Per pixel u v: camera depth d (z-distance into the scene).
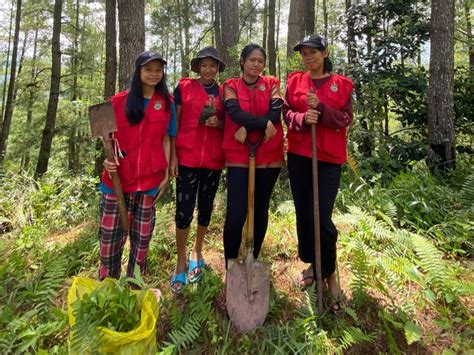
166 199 5.15
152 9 18.31
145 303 2.00
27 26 17.78
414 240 2.99
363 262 2.72
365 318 2.54
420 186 4.36
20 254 3.40
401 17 6.86
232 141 2.61
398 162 5.62
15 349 2.20
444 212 4.04
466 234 3.44
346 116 2.49
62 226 4.68
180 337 2.23
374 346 2.35
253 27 18.23
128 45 5.64
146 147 2.50
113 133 2.42
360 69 6.41
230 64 6.90
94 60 16.95
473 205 3.89
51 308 2.54
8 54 21.03
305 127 2.46
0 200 4.88
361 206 4.18
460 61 13.60
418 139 6.78
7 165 6.93
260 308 2.44
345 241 3.45
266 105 2.58
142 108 2.42
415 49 6.61
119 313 1.95
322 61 2.51
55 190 5.39
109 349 1.81
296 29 7.48
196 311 2.48
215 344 2.30
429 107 5.78
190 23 14.48
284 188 5.43
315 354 2.18
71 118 13.01
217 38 10.98
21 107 18.45
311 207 2.58
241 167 2.60
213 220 4.15
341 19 7.41
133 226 2.66
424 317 2.58
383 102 6.27
